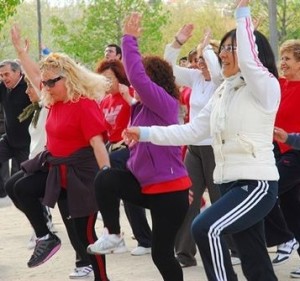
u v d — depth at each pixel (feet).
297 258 29.78
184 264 28.66
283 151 25.66
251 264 20.38
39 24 132.87
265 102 18.84
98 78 23.41
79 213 23.45
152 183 21.26
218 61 27.73
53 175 23.47
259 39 20.26
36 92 26.78
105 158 23.03
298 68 25.50
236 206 18.72
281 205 26.43
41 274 28.73
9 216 41.47
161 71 21.86
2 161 36.45
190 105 28.81
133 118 21.97
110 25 110.42
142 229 31.37
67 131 23.21
